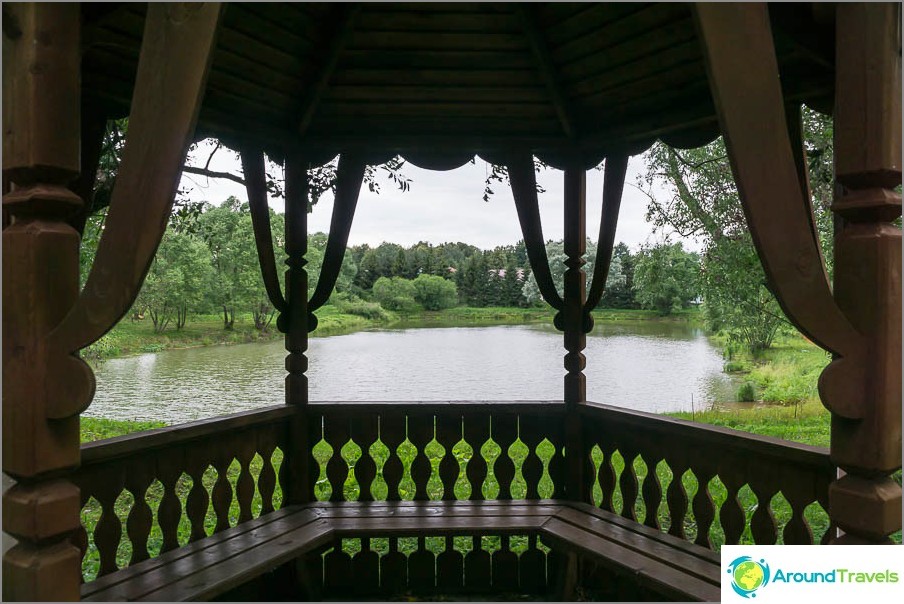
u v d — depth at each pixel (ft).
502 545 10.93
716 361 49.47
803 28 6.33
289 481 11.32
